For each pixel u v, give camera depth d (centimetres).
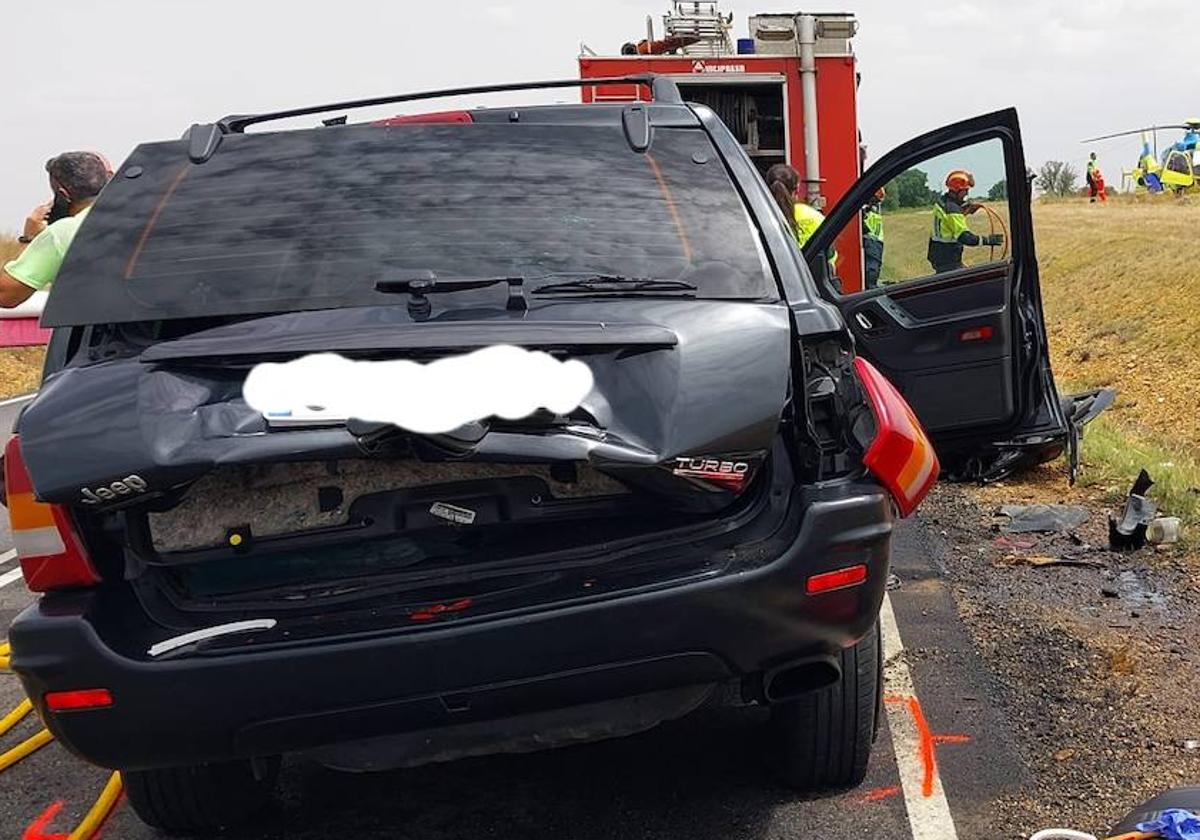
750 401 271
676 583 268
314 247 308
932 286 577
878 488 286
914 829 319
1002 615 479
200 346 267
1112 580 517
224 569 278
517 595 271
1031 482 709
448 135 340
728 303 293
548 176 328
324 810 355
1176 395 1494
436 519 277
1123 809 322
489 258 306
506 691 267
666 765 365
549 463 261
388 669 262
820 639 281
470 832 335
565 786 357
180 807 331
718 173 332
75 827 361
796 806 334
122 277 303
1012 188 556
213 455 252
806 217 804
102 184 521
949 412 580
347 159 333
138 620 270
